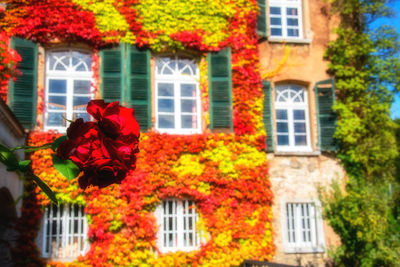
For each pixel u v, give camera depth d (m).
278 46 12.55
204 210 10.80
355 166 12.13
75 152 1.36
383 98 12.49
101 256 10.01
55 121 10.92
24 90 10.47
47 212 10.15
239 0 12.22
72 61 11.33
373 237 10.36
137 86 11.23
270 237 11.16
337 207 11.27
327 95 12.48
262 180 11.37
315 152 12.01
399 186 11.72
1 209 9.26
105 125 1.39
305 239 11.66
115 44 11.28
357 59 12.73
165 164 10.73
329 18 13.07
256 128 11.78
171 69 11.89
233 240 10.88
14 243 9.60
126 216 10.21
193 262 10.49
